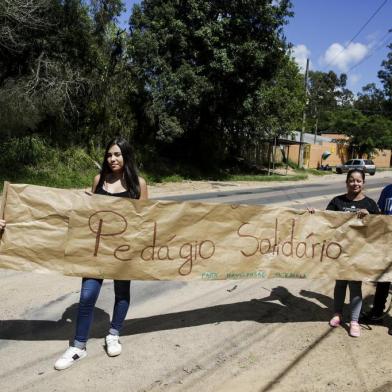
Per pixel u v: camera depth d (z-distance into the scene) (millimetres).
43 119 20109
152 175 24172
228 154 33531
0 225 3602
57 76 18812
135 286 5859
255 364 3773
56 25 19047
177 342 4141
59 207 3736
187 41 23531
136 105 24547
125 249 3877
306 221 4352
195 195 18281
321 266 4414
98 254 3820
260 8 23344
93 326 4461
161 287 5836
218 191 20578
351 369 3705
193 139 29016
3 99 17422
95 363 3705
